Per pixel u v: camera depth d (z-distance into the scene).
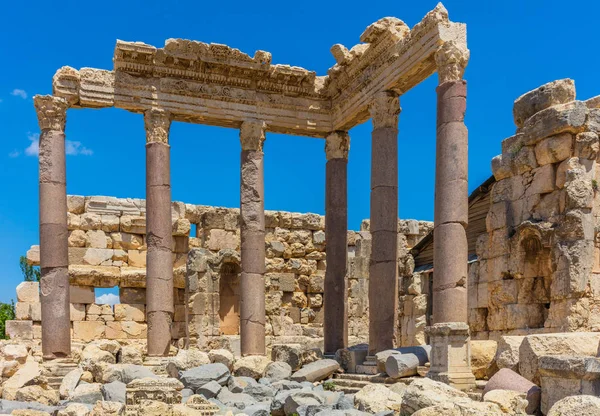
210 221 32.69
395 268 21.52
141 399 15.84
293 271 33.78
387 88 21.92
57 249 22.12
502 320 20.50
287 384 19.19
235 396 18.12
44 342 21.84
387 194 21.69
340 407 15.48
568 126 18.72
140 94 23.25
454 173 18.36
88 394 17.80
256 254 23.97
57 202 22.27
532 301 19.88
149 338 22.50
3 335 44.22
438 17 18.98
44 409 16.17
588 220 18.27
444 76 18.84
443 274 18.08
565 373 12.59
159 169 23.06
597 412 10.43
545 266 19.67
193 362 20.78
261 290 23.86
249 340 23.44
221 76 24.22
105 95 22.89
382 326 21.03
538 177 19.81
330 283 25.20
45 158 22.31
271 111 25.03
